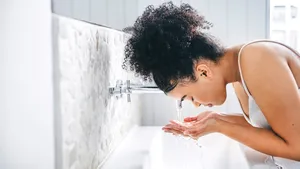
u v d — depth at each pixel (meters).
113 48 1.15
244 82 0.96
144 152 1.17
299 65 1.00
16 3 0.65
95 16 1.50
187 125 1.05
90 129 0.90
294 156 0.92
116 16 1.64
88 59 0.88
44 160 0.68
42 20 0.66
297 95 0.90
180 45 0.95
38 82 0.66
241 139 0.98
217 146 1.30
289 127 0.90
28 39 0.66
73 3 1.25
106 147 1.07
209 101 1.06
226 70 1.02
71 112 0.75
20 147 0.67
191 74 0.97
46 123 0.68
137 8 1.70
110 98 1.12
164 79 0.99
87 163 0.88
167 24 0.96
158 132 1.54
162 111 1.83
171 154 1.26
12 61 0.65
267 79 0.91
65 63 0.71
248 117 1.17
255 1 1.77
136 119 1.62
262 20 1.78
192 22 0.99
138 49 0.97
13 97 0.66
